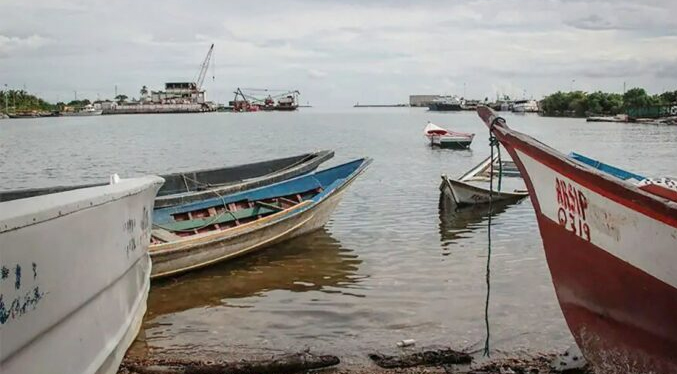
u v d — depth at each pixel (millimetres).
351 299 9734
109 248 5469
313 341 8016
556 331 8219
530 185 6672
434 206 18547
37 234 3971
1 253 3562
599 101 131250
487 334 8117
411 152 42062
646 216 5094
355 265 11812
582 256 6082
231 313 9188
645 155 41188
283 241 13367
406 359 7242
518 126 87938
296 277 11047
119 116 166500
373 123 104938
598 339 6238
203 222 12930
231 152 43250
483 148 46031
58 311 4348
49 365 4270
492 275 10922
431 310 9133
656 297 5316
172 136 63562
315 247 13234
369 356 7461
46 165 34375
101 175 29797
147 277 7363
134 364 7074
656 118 103938
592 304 6168
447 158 37219
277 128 83938
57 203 4250
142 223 6848
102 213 5191
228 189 14234
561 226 6289
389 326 8523
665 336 5375
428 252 12789
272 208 13859
